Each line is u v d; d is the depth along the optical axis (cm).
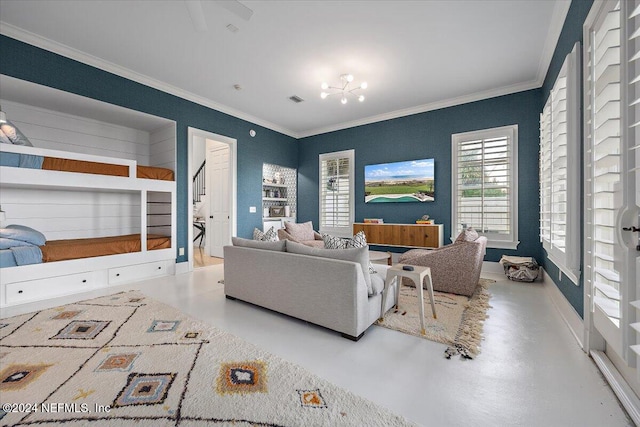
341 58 334
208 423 128
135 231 466
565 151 237
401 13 258
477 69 359
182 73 374
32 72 297
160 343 203
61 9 254
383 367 174
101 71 347
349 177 578
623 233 135
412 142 501
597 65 168
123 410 136
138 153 457
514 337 215
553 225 277
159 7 251
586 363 178
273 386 155
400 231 478
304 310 236
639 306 114
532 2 244
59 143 378
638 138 127
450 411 136
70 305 282
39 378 160
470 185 444
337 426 126
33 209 365
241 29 281
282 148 622
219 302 297
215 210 592
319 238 549
